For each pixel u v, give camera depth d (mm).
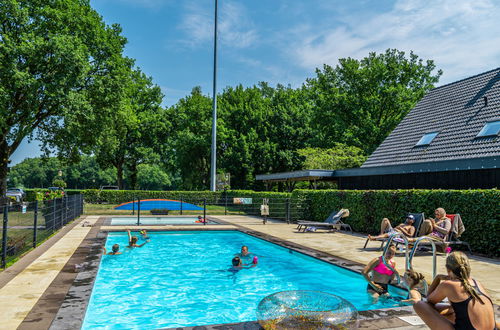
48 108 26094
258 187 47094
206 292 7379
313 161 33969
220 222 19312
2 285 6152
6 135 24922
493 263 9016
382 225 11320
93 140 29734
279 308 3920
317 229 15938
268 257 10766
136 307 6391
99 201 32844
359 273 7746
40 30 24984
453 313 3449
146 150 45531
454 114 17156
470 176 13039
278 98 51594
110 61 29016
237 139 47281
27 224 9883
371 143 38344
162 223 18484
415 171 14547
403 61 39812
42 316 4602
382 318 4629
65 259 8500
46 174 122438
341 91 41875
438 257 9586
